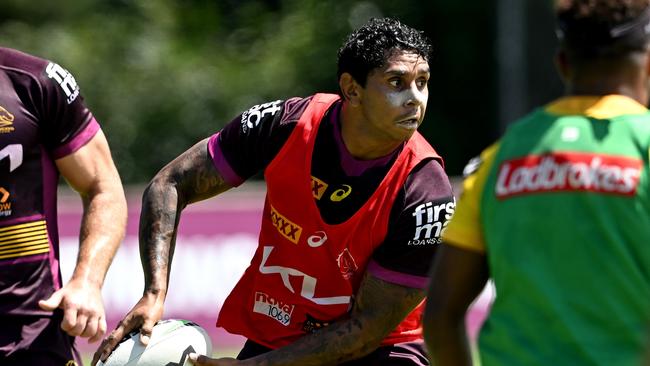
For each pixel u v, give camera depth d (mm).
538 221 11641
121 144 80750
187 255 38781
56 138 16766
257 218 39781
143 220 17656
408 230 16734
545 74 80812
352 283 17328
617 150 11586
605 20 11789
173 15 87625
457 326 12500
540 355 11508
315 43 87000
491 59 88312
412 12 88250
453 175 87688
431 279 12664
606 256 11398
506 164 11984
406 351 17969
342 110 16922
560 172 11641
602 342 11344
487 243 12102
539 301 11562
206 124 82188
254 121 17469
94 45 82750
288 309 17656
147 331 16812
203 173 17750
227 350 37375
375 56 16281
